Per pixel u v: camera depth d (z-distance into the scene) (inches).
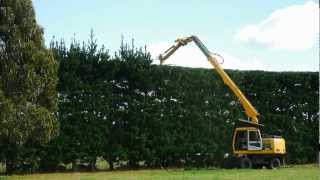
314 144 1449.3
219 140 1343.5
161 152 1280.8
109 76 1254.9
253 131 1275.8
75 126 1210.6
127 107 1268.5
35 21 998.4
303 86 1453.0
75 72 1226.6
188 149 1309.1
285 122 1434.5
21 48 965.8
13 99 956.6
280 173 1064.2
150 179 940.6
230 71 1411.2
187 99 1325.0
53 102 1010.1
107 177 1007.6
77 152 1208.2
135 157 1258.0
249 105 1300.4
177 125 1307.8
